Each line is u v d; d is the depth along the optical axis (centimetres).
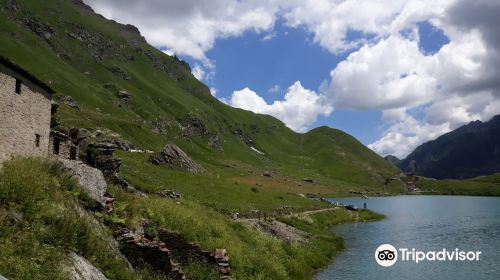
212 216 4319
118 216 2723
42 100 3403
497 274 4450
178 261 2947
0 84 2745
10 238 1772
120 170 5531
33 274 1664
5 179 2133
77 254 2023
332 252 5384
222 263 3034
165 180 6250
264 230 5069
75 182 2625
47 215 2056
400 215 11488
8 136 2841
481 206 15762
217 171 19375
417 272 4516
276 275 3569
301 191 17000
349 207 10888
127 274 2239
